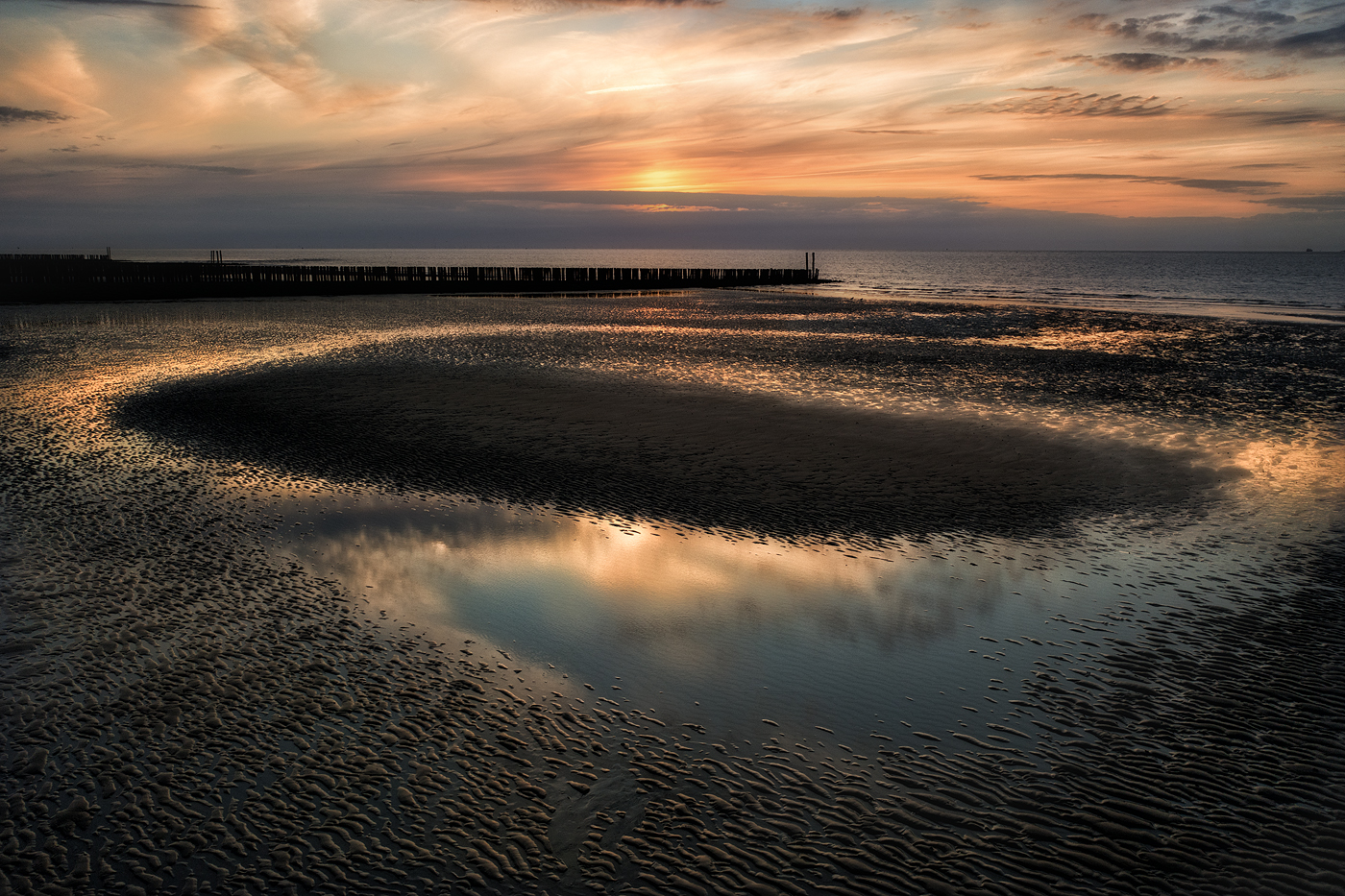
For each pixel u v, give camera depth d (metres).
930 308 46.03
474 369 22.17
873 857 4.84
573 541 10.04
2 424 15.62
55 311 41.06
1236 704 6.50
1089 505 11.51
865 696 6.61
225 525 10.34
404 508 11.14
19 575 8.67
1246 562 9.49
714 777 5.57
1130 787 5.48
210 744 5.85
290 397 18.30
